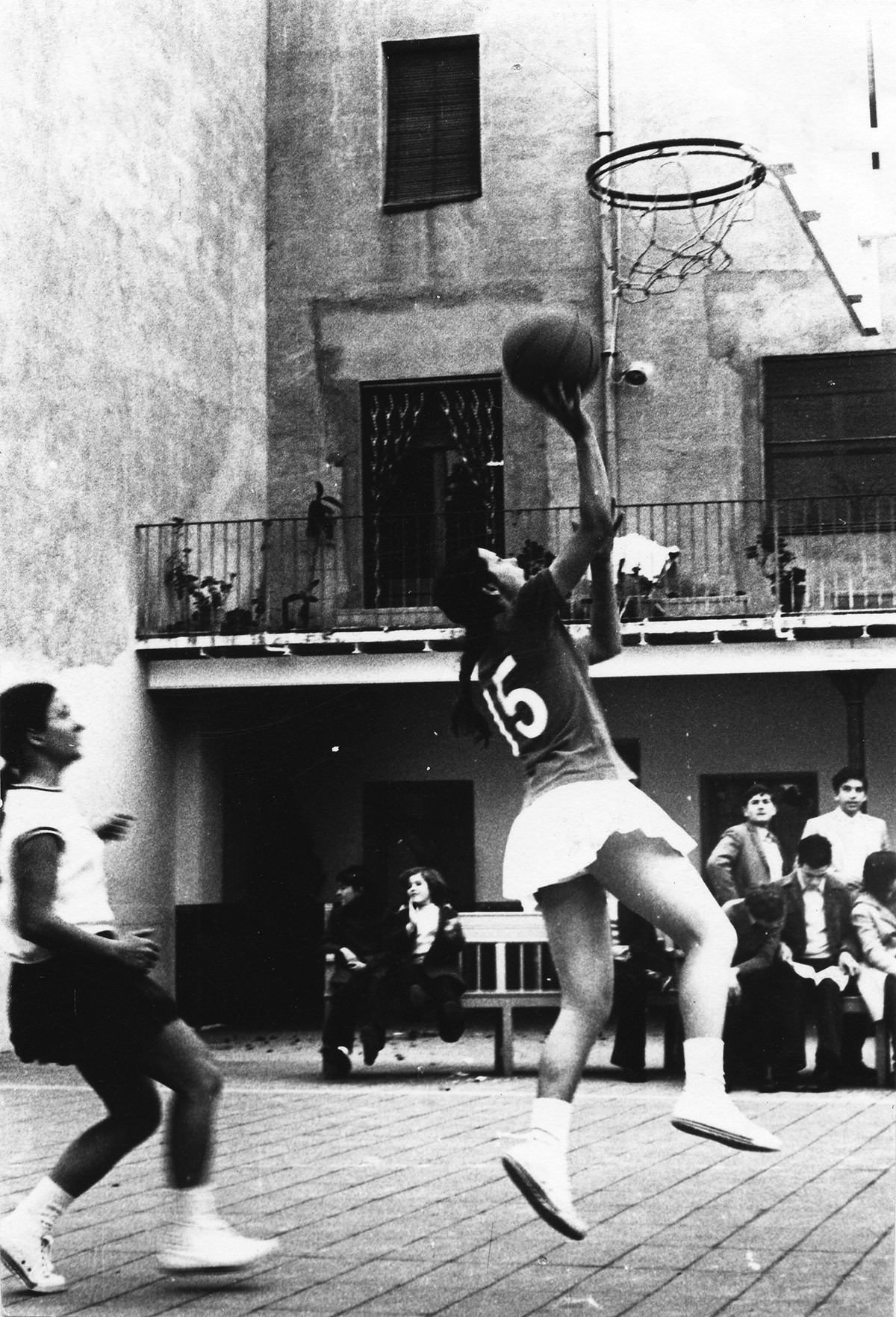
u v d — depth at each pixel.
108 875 13.97
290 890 16.48
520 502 16.83
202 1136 4.02
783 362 16.42
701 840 15.87
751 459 16.33
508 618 3.70
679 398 16.52
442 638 14.31
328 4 17.83
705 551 16.03
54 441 13.20
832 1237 4.45
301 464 17.42
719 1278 3.89
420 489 17.16
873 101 14.16
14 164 12.68
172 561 14.98
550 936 3.63
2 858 3.98
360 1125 7.32
